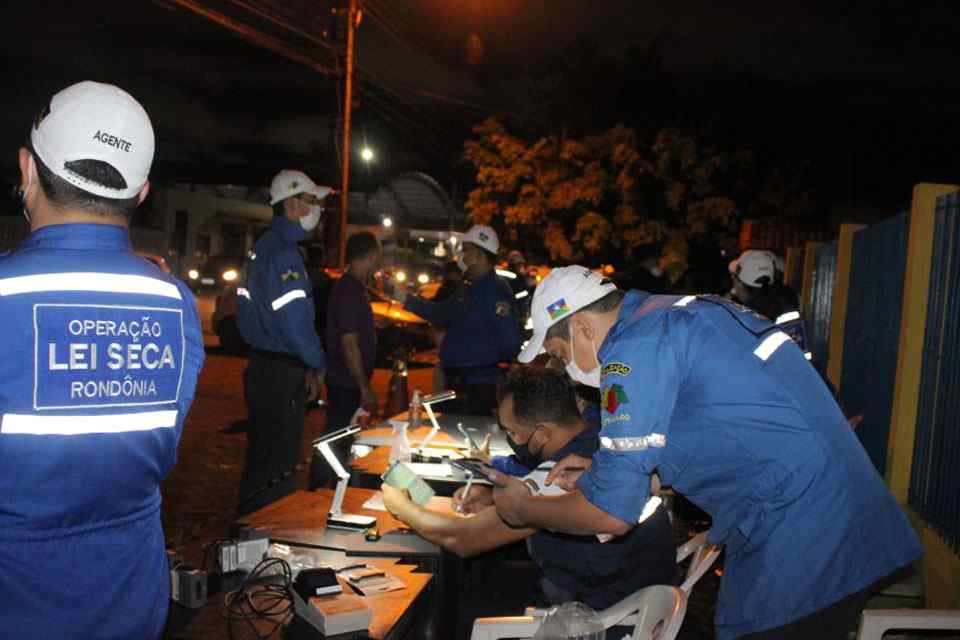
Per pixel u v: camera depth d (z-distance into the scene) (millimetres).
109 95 1889
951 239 4457
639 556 3090
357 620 2439
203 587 2598
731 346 2361
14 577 1724
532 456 3527
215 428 9273
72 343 1758
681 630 4371
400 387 8250
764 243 18578
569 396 3355
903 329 5047
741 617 2352
